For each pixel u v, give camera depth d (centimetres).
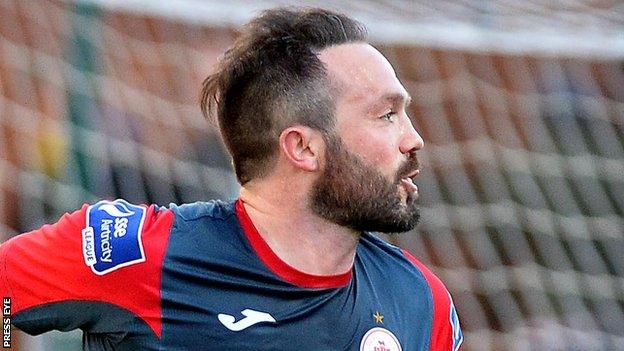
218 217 850
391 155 825
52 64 1805
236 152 853
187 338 812
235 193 1925
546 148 2267
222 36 2097
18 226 1806
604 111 2314
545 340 2072
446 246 2152
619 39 1938
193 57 2061
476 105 2247
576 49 1911
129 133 1916
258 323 816
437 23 1856
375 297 861
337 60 828
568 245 2208
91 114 1805
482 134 2245
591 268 2183
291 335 819
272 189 837
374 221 831
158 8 1644
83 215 849
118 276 813
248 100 839
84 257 820
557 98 2302
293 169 828
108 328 823
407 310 877
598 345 2077
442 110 2227
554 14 2006
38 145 1809
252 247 834
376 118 827
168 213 855
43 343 1545
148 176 1916
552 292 2153
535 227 2203
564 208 2227
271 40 839
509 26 1917
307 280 830
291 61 830
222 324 813
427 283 903
